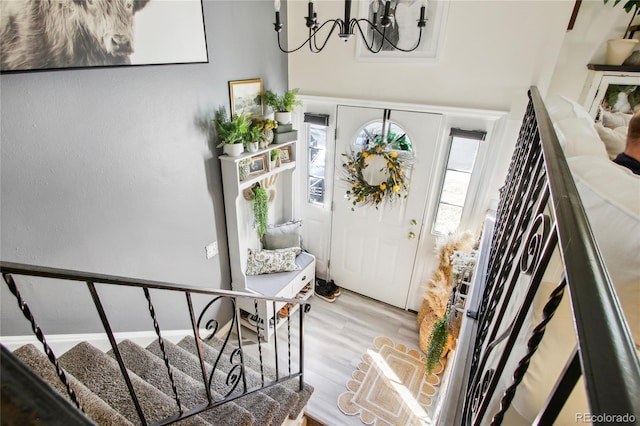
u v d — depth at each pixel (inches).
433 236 131.2
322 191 149.1
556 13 88.7
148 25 75.7
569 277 15.2
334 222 151.3
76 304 75.5
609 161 45.6
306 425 105.0
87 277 35.2
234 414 64.5
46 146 63.9
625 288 33.8
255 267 133.7
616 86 94.8
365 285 156.3
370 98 123.0
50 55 60.2
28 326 68.1
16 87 57.9
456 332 97.3
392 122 121.7
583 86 101.0
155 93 82.7
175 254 100.0
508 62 98.3
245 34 106.4
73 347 74.5
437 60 106.7
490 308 45.9
